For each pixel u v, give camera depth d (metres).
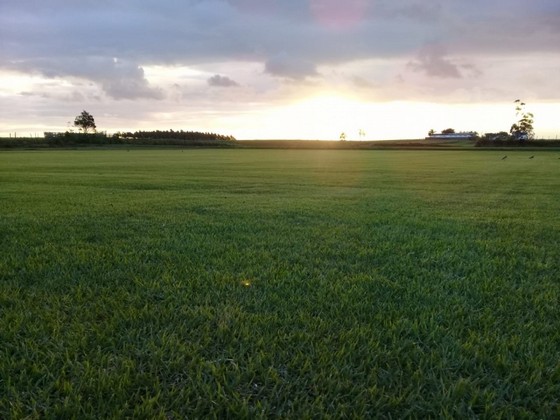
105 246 4.71
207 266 3.97
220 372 2.12
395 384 2.08
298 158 43.88
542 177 18.27
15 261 4.03
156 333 2.57
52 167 25.16
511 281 3.62
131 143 100.94
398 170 23.86
